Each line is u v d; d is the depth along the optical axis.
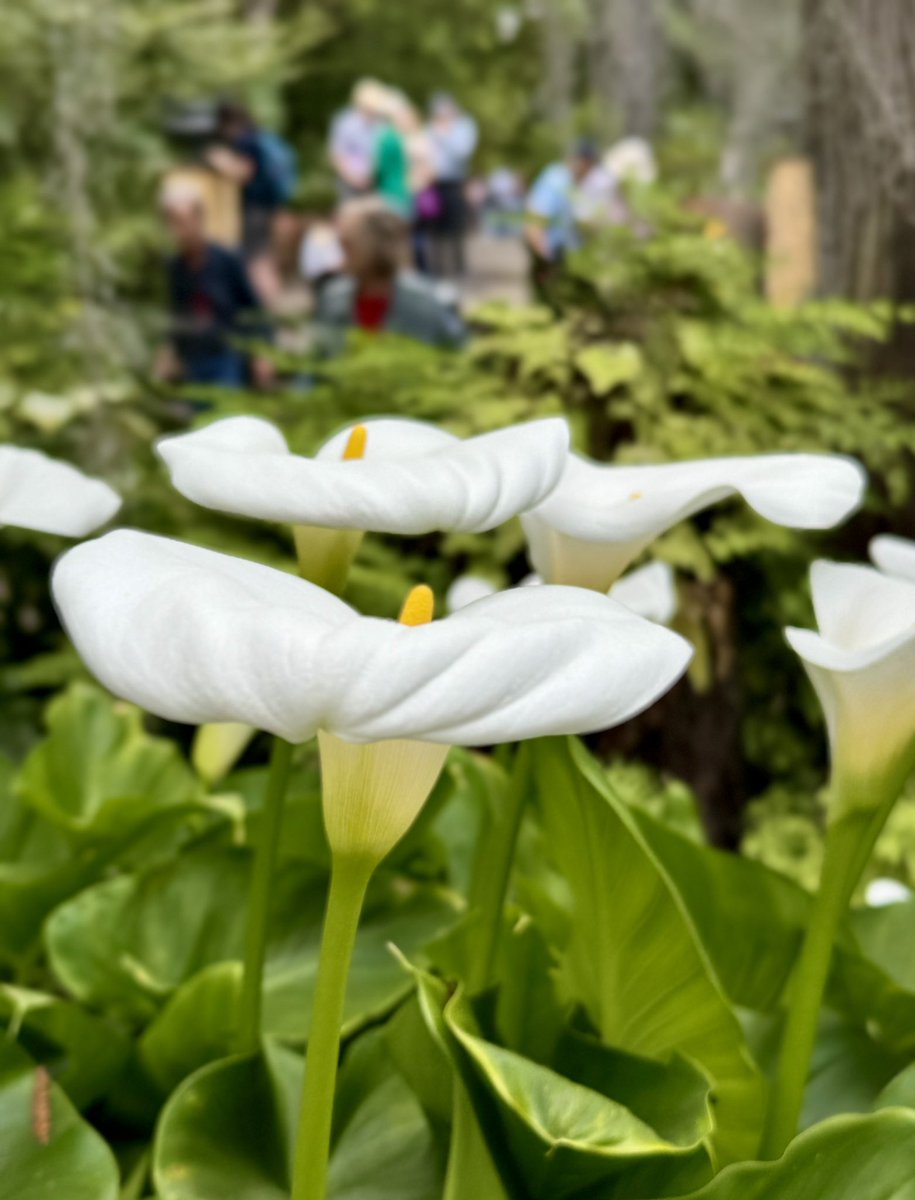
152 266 5.08
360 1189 0.87
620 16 10.24
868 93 3.37
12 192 3.71
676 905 0.81
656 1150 0.74
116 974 1.11
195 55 5.50
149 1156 1.03
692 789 2.75
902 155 3.35
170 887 1.17
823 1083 1.04
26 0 4.29
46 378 3.44
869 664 0.75
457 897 1.18
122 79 4.86
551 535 0.88
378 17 13.01
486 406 2.57
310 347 4.41
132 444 3.37
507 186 11.55
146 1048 1.04
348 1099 0.91
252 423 0.85
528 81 13.83
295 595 0.64
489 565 2.59
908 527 2.99
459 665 0.54
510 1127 0.77
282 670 0.53
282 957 1.15
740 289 2.75
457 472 0.67
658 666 0.59
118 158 4.88
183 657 0.55
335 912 0.68
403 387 2.76
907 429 2.76
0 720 3.04
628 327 2.67
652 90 10.24
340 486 0.65
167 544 0.65
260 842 0.92
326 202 11.53
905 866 2.64
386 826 0.66
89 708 1.47
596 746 2.73
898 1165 0.73
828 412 2.76
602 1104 0.76
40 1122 0.84
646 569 1.13
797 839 2.79
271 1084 0.92
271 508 0.65
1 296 3.42
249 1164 0.88
